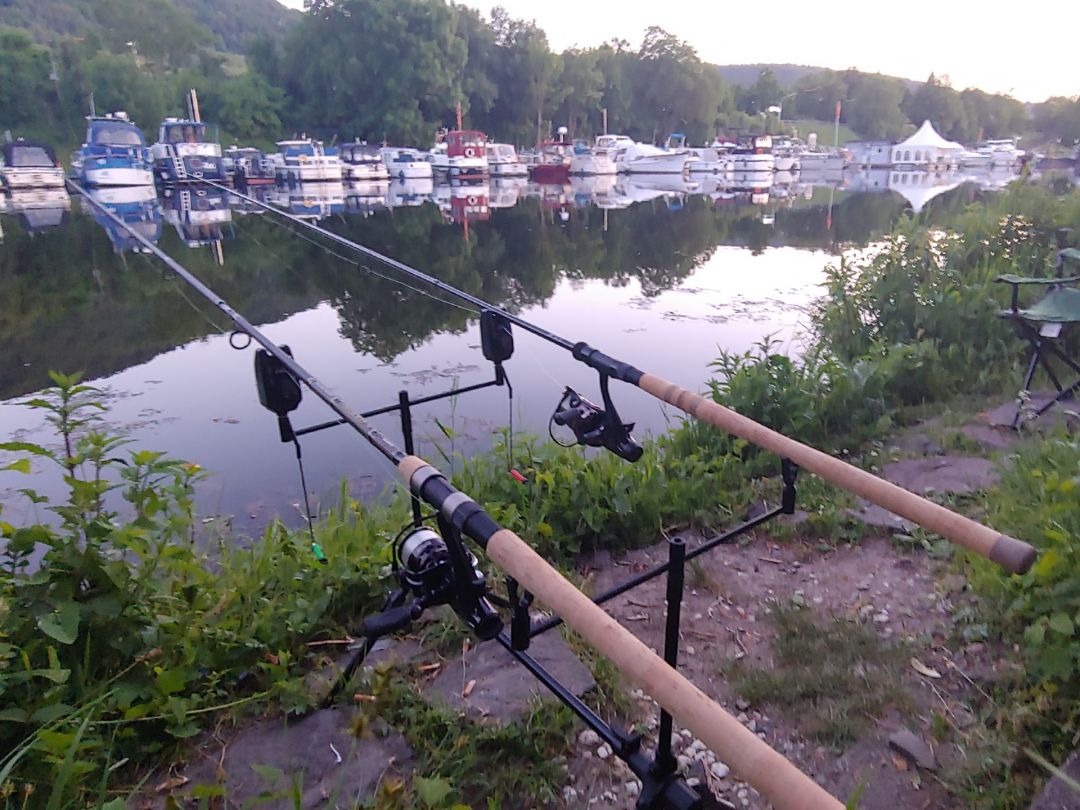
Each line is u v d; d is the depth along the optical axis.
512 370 7.57
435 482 1.77
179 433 6.07
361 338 9.05
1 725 2.29
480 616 1.94
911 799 2.25
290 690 2.61
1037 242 7.28
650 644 2.99
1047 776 2.23
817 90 114.06
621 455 2.93
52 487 5.14
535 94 65.81
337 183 39.69
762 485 4.20
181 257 15.47
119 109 50.31
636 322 9.41
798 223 21.27
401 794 2.17
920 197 32.28
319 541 3.46
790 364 5.18
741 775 1.08
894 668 2.76
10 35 49.66
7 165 30.05
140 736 2.47
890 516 3.76
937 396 5.38
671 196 33.88
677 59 76.31
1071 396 5.07
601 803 2.27
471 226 21.11
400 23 53.50
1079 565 2.61
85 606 2.51
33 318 10.37
